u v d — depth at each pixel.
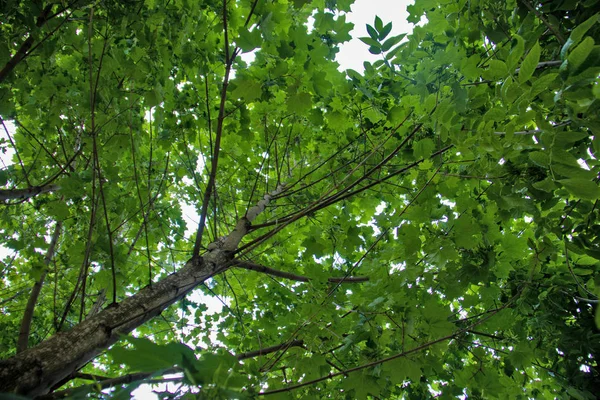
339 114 2.81
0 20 1.97
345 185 3.45
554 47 1.71
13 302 3.96
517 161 1.75
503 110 1.37
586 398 2.07
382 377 1.94
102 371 4.38
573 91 1.06
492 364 3.12
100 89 2.28
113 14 2.14
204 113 3.17
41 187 2.40
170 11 2.30
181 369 0.79
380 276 1.99
